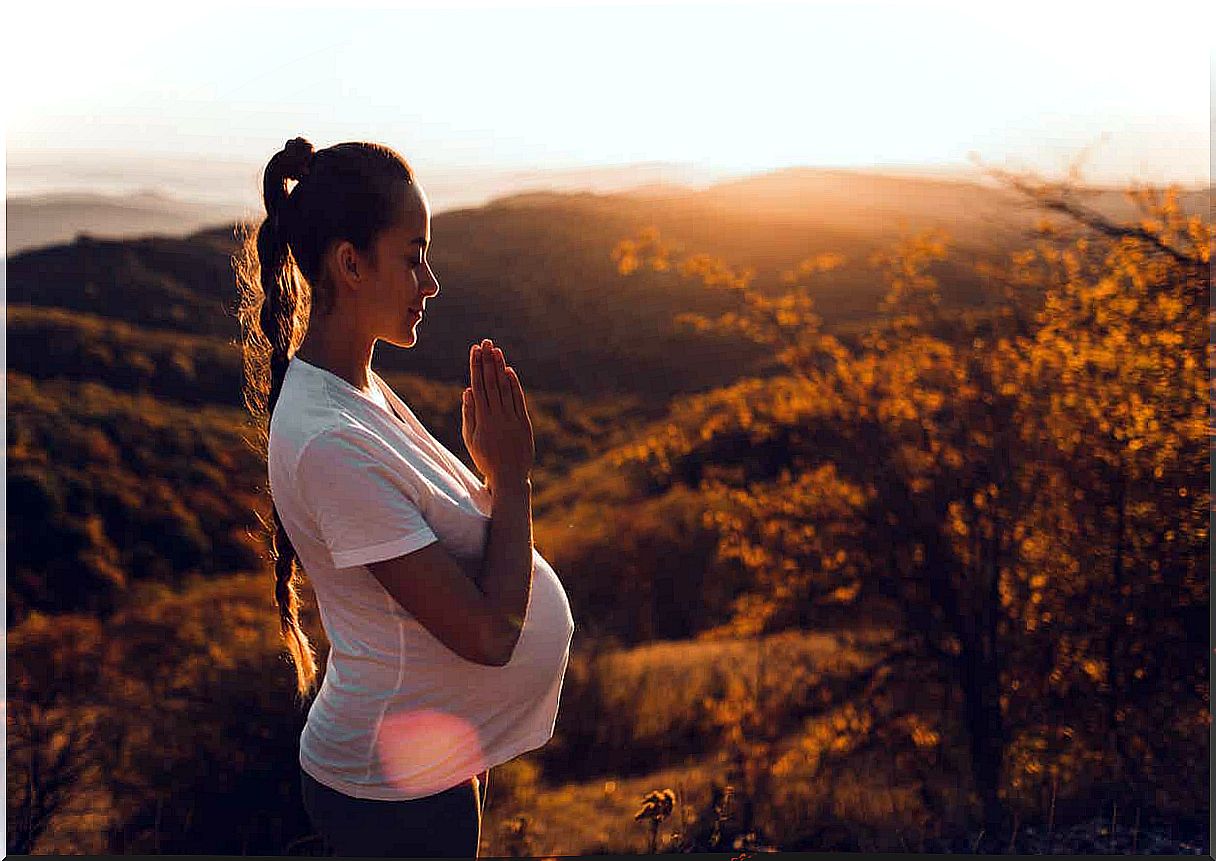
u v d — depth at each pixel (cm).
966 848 350
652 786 456
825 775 419
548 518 1195
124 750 405
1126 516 407
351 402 109
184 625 615
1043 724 415
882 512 441
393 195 110
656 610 855
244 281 126
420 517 105
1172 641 398
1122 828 357
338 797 114
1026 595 424
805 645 503
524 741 119
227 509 1758
